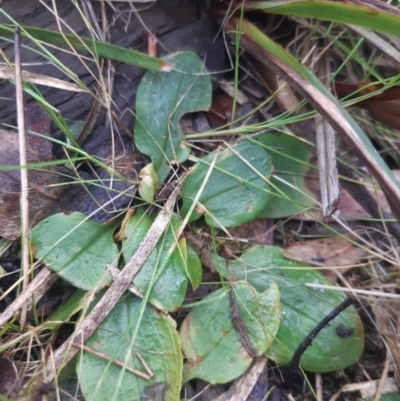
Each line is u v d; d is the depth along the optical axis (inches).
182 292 5.3
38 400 4.8
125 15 6.2
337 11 5.0
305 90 5.3
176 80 6.2
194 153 6.5
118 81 6.2
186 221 5.6
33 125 5.6
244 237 6.4
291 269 5.9
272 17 6.6
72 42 5.7
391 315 5.9
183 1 6.4
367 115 7.1
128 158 6.1
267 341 5.3
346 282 6.0
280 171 6.6
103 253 5.4
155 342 5.2
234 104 6.3
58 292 5.7
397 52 5.6
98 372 5.1
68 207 5.6
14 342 5.0
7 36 5.6
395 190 4.7
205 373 5.3
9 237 5.3
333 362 5.5
